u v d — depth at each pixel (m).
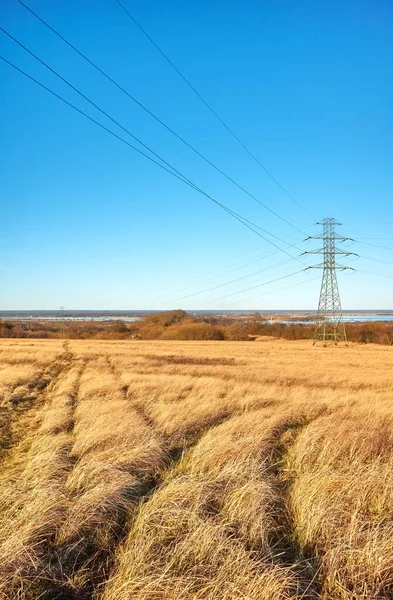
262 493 5.92
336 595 4.07
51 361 31.64
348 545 4.61
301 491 6.08
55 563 4.53
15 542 4.53
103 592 4.05
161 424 11.08
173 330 82.94
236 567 4.11
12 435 10.62
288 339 82.75
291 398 15.51
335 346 63.28
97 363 30.39
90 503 5.54
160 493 5.95
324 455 7.97
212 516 5.34
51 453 7.81
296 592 3.92
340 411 12.79
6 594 3.90
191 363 32.44
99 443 8.79
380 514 5.60
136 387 17.41
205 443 8.45
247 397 14.84
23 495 5.94
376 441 8.64
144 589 3.82
